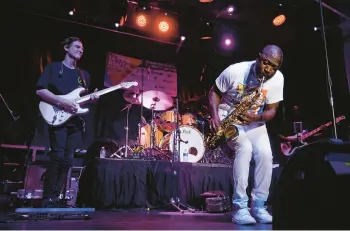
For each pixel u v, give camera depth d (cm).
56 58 645
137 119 687
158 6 679
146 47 738
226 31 739
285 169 132
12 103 585
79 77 327
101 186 369
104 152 520
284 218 129
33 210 248
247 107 256
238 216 235
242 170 245
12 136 570
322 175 123
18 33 620
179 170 405
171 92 730
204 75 770
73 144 306
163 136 608
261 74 254
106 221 249
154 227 210
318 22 641
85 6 640
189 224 230
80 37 678
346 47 610
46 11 636
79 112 304
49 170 292
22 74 607
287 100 712
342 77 612
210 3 676
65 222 239
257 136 259
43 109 299
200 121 626
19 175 514
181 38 704
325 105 635
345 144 125
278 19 673
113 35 706
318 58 653
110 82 681
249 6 677
